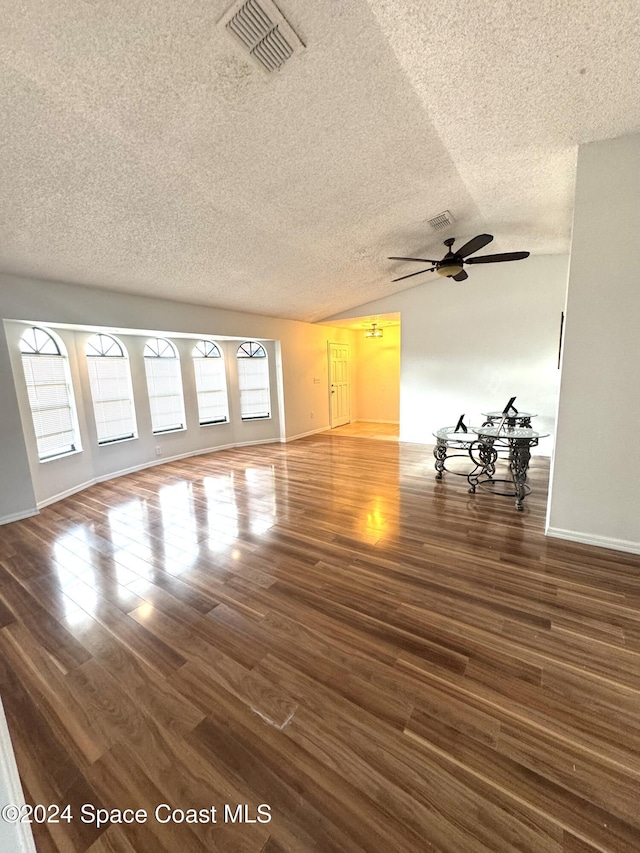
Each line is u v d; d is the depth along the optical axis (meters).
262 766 1.29
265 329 6.32
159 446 5.58
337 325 7.71
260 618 2.07
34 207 2.52
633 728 1.39
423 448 6.19
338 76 1.89
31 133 1.94
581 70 1.85
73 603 2.25
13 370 3.61
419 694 1.56
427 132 2.37
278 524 3.32
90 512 3.76
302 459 5.68
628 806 1.14
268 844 1.08
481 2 1.53
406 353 6.40
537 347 5.40
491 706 1.50
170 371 5.72
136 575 2.55
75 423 4.43
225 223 3.21
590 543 2.78
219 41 1.63
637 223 2.36
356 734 1.40
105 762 1.32
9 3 1.36
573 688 1.57
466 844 1.07
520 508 3.51
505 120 2.25
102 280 3.86
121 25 1.51
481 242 3.34
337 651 1.81
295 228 3.50
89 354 4.64
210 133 2.18
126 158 2.27
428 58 1.80
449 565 2.55
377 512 3.52
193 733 1.42
